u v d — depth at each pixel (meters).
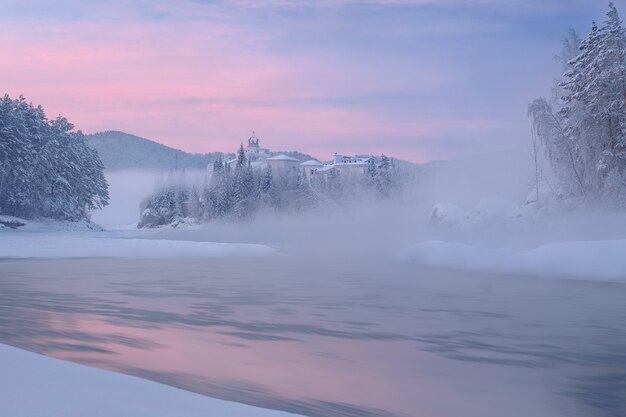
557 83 51.81
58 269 28.45
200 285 21.77
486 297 18.50
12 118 81.50
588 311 15.51
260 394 7.23
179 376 8.02
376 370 8.82
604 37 45.94
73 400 4.86
